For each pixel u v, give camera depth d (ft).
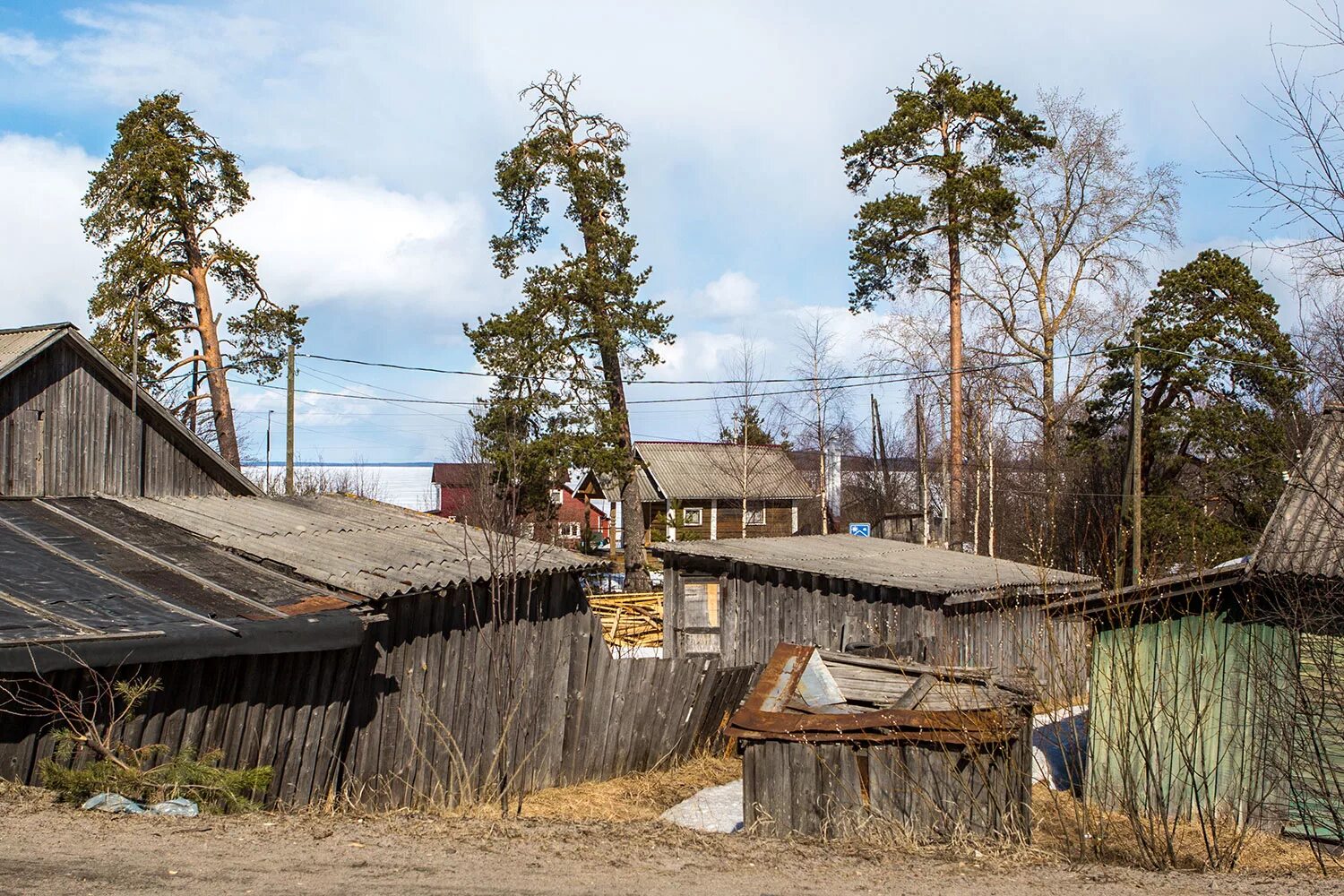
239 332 104.99
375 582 38.63
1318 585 37.47
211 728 32.71
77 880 20.49
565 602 48.98
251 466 166.91
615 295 110.63
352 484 183.32
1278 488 90.68
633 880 23.03
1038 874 25.48
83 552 37.24
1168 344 107.04
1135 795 32.07
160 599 33.40
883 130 109.19
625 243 111.04
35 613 29.66
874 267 107.24
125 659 28.94
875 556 77.10
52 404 47.03
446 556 44.73
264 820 26.37
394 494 216.95
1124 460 113.80
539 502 110.22
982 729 31.32
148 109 103.81
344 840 24.71
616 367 114.52
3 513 40.52
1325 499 37.73
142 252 99.86
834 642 64.39
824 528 137.80
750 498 170.60
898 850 27.73
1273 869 29.76
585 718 48.98
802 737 32.45
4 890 19.61
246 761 33.71
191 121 104.17
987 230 107.24
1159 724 40.68
